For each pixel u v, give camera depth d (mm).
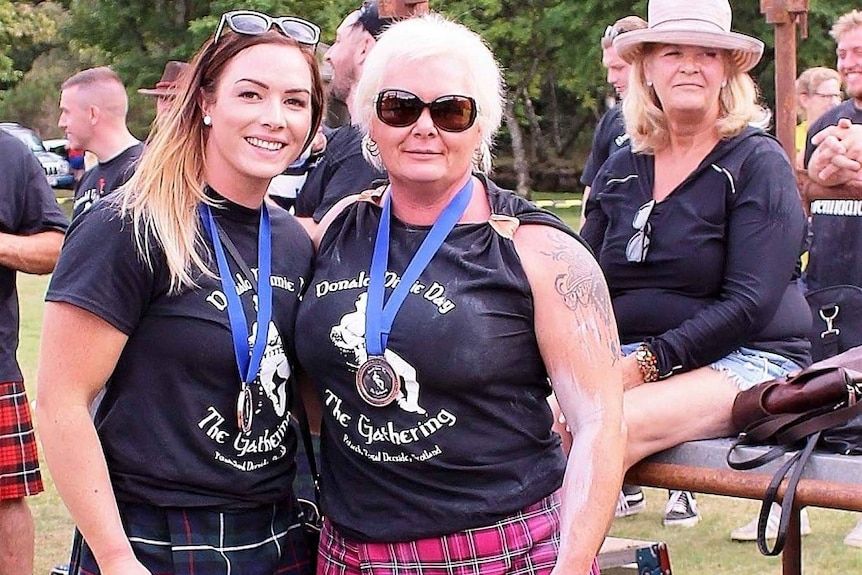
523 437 2184
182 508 2199
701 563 4629
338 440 2229
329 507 2271
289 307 2262
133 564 2113
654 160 3240
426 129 2111
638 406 2893
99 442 2146
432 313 2102
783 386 2797
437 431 2123
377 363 2113
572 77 24500
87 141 5367
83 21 27297
